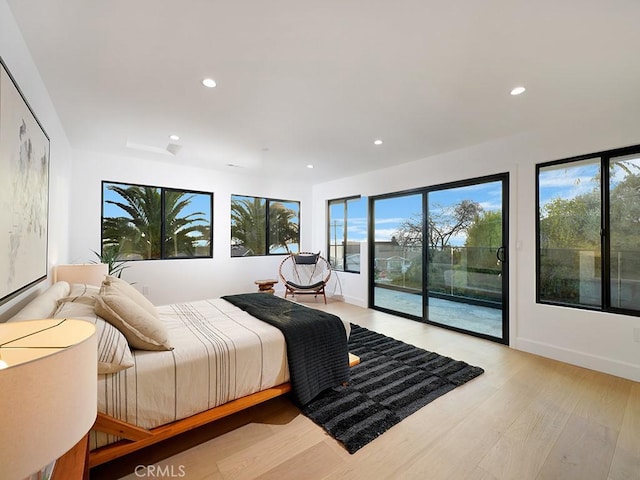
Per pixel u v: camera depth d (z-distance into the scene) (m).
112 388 1.31
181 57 1.79
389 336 3.47
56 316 1.36
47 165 2.08
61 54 1.74
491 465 1.49
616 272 2.54
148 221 4.40
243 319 2.25
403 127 2.91
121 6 1.37
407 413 1.91
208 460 1.50
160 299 4.43
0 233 1.17
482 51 1.71
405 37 1.60
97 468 1.43
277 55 1.78
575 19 1.44
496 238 3.33
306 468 1.46
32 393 0.55
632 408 1.98
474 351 3.01
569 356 2.71
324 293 5.39
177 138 3.27
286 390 1.90
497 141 3.26
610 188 2.57
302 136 3.19
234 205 5.30
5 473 0.52
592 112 2.54
